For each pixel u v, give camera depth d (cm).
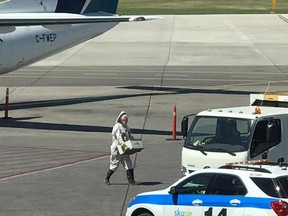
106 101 4044
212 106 3822
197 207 1505
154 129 3228
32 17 3397
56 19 3294
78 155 2678
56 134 3105
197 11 9956
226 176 1494
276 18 8838
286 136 1984
